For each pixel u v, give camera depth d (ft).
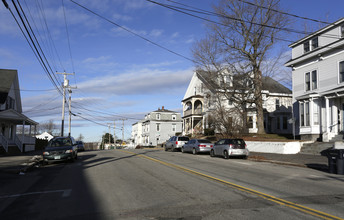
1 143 85.05
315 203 21.74
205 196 24.27
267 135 95.66
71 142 61.62
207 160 59.98
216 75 99.14
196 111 153.58
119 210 20.13
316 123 76.13
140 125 250.78
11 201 23.88
